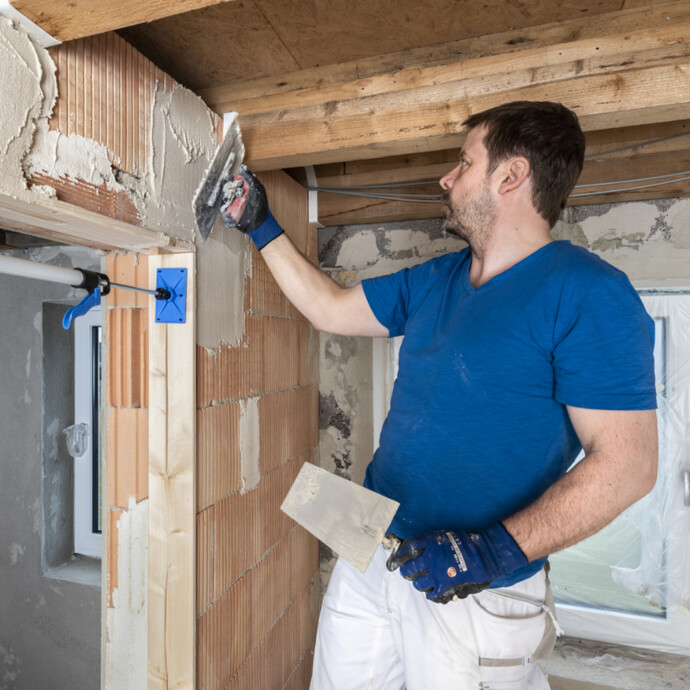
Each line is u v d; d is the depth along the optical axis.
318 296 1.28
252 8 1.01
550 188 0.96
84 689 2.10
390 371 2.03
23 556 2.17
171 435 1.15
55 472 2.19
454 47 1.14
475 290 0.99
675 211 1.71
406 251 1.99
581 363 0.80
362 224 2.04
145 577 1.18
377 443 2.04
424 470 0.97
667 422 1.77
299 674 1.85
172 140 1.09
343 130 1.18
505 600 1.01
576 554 1.87
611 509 0.75
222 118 1.29
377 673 1.16
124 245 1.09
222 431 1.30
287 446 1.75
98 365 2.24
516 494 0.90
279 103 1.26
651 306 1.78
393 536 0.87
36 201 0.76
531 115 0.94
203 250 1.21
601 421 0.79
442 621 1.02
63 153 0.81
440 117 1.10
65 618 2.12
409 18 1.05
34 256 2.15
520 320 0.89
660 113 1.00
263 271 1.56
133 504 1.18
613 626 1.82
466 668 1.00
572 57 1.05
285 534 1.72
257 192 1.24
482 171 0.99
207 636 1.23
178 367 1.15
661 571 1.79
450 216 1.06
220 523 1.29
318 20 1.05
